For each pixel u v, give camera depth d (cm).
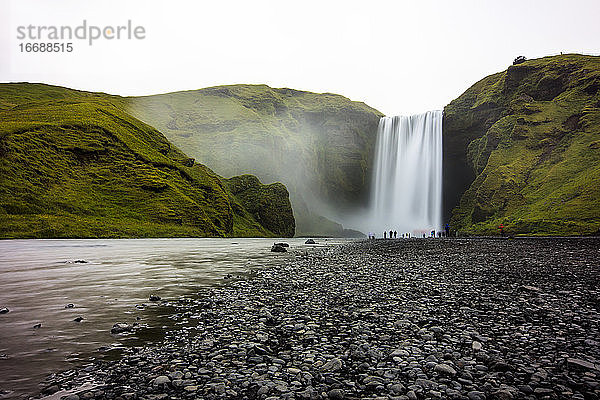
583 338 723
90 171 8912
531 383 512
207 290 1242
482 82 14300
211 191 11750
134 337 718
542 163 9438
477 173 11475
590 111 9656
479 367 573
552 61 12200
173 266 1992
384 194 16900
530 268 1888
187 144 18462
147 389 483
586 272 1722
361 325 822
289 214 15700
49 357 598
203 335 737
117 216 8031
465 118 13412
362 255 2812
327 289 1270
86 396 457
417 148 15775
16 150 7556
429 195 14962
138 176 9494
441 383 513
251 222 14000
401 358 612
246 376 536
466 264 2097
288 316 902
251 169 17750
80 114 10831
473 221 9638
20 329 755
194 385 498
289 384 508
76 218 7106
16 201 6606
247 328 790
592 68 10956
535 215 7556
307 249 3691
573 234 6250
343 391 487
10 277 1491
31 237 5703
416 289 1271
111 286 1306
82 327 780
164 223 8700
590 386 506
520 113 11144
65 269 1764
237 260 2388
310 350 658
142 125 12662
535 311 952
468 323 837
